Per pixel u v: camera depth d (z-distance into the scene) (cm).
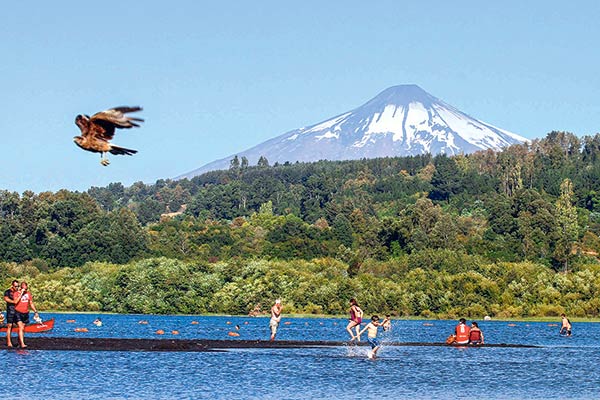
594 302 15600
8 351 6569
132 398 5066
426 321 14962
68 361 6266
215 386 5528
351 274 17300
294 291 16025
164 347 7294
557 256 19388
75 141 1995
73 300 16562
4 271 17700
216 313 16138
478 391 5653
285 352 7381
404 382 5928
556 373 6531
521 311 15600
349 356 7262
